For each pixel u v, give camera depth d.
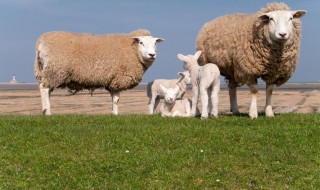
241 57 12.45
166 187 8.23
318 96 37.97
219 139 10.15
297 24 12.04
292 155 9.22
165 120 12.49
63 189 8.27
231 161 9.00
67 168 8.91
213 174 8.59
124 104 30.38
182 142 10.03
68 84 15.30
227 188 8.22
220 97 36.75
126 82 15.41
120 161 9.09
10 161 9.19
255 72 12.34
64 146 9.86
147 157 9.20
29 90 66.12
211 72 12.46
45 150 9.66
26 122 12.50
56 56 14.67
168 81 15.43
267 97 13.09
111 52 15.04
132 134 10.52
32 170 8.87
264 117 12.76
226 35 13.30
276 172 8.69
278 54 12.02
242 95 39.62
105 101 33.22
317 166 8.88
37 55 15.20
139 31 15.76
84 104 30.12
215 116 12.91
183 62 13.60
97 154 9.41
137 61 15.42
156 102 16.02
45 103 15.04
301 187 8.25
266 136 10.30
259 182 8.36
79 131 10.92
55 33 15.09
